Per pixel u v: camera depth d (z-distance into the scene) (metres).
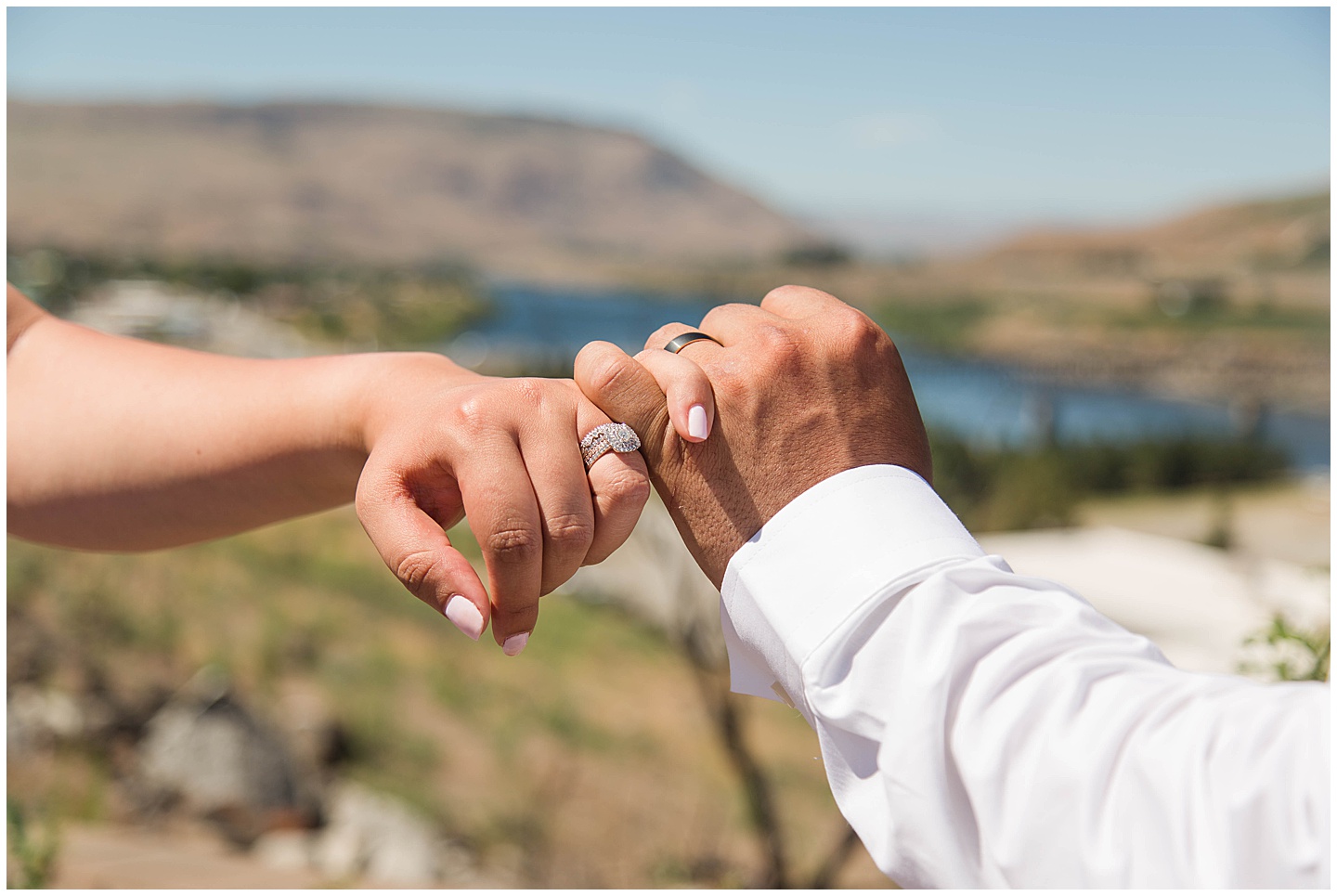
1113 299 75.56
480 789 7.50
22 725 5.73
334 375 0.88
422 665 10.10
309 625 10.19
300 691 8.47
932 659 0.60
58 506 0.92
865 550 0.67
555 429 0.76
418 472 0.75
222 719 6.14
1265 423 34.44
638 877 6.19
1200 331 61.34
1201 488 25.91
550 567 0.74
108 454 0.90
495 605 0.73
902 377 0.80
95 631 7.68
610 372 0.78
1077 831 0.52
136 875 3.59
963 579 0.63
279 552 12.67
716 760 8.55
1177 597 8.04
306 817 5.95
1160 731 0.53
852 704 0.63
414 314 56.75
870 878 5.90
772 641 0.70
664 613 5.61
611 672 10.77
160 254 104.69
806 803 7.75
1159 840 0.50
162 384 0.93
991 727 0.57
